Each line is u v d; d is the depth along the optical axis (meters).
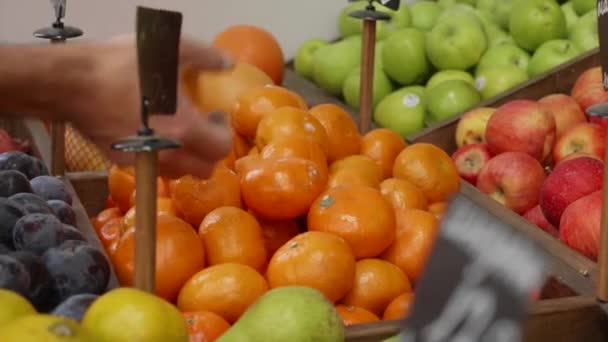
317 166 1.35
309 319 0.94
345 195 1.22
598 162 1.46
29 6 2.34
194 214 1.27
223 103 1.61
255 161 1.30
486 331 0.73
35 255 1.04
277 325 0.94
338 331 0.96
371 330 1.04
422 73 2.20
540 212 1.54
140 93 0.83
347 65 2.25
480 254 0.74
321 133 1.42
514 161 1.59
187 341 0.84
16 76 0.92
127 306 0.79
